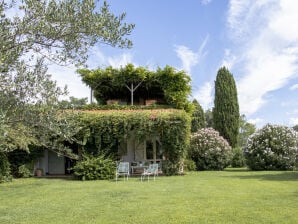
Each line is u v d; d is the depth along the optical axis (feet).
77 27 18.37
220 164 83.35
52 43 18.57
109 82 90.94
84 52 19.51
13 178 67.87
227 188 45.88
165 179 60.23
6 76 17.94
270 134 80.48
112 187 49.83
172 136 68.18
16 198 41.75
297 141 79.36
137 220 27.94
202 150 83.71
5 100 17.60
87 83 88.22
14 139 23.24
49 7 17.98
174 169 68.39
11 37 17.43
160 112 71.56
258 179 57.00
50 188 50.83
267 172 72.28
